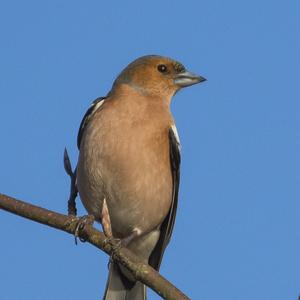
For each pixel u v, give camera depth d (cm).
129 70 1116
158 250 1116
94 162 999
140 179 1004
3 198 844
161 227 1102
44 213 846
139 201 1021
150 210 1037
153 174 1016
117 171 995
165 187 1040
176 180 1066
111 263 1078
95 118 1020
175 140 1044
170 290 752
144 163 1002
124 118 1008
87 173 1009
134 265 796
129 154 992
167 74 1137
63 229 854
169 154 1046
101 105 1062
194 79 1153
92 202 1032
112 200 1019
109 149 992
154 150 1014
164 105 1074
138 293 1078
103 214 865
